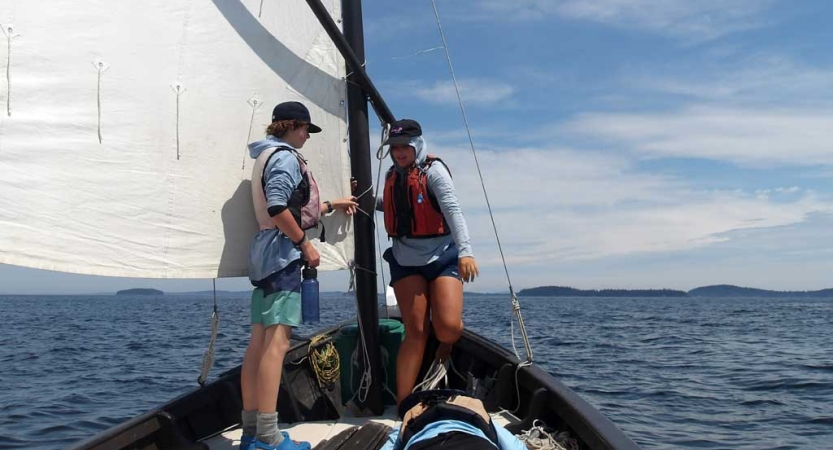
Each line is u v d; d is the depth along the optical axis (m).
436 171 3.33
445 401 2.27
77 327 25.77
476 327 25.16
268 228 2.92
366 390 3.65
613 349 17.25
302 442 2.95
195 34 3.03
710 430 7.60
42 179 2.47
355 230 3.67
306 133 3.10
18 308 58.25
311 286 2.96
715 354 16.22
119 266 2.71
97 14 2.67
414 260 3.42
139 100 2.81
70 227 2.55
